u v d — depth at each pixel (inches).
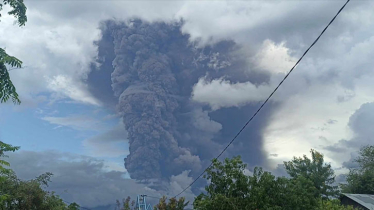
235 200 733.9
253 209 722.2
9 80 383.6
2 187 861.8
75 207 1359.5
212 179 789.2
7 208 876.6
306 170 1713.8
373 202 1263.5
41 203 953.5
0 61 377.4
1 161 375.6
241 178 764.6
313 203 789.9
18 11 451.8
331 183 1670.8
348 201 1311.5
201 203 753.0
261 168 784.3
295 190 765.3
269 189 756.6
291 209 744.3
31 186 949.2
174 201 1295.5
